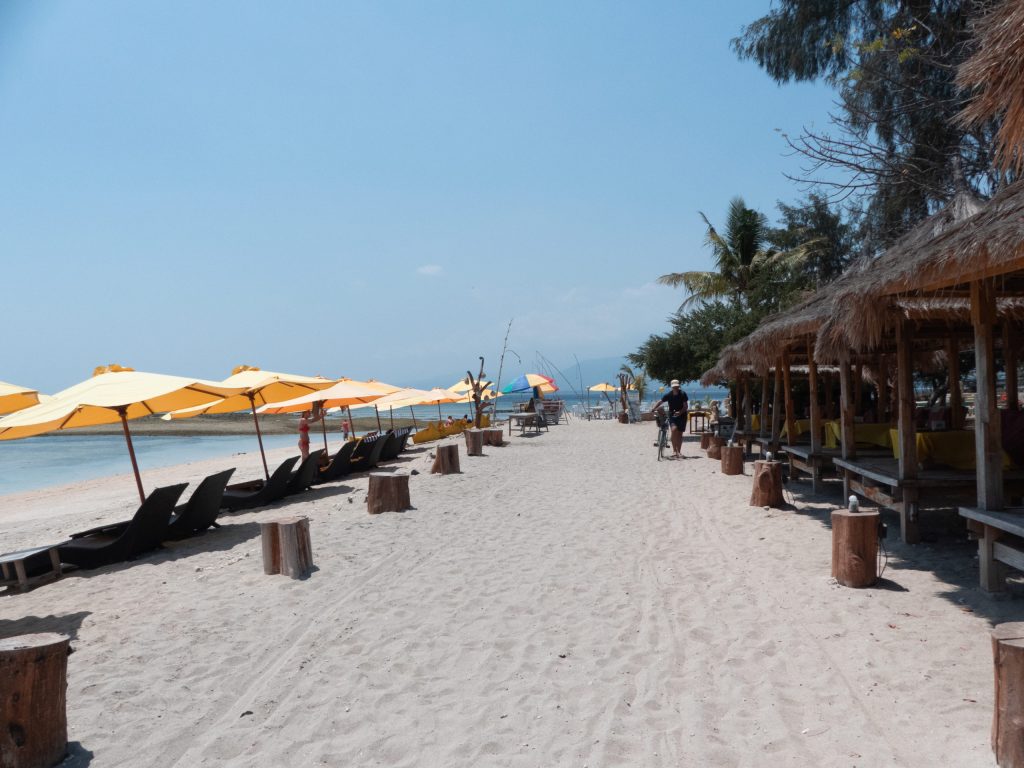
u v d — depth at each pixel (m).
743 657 4.62
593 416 46.00
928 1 14.59
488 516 9.88
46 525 13.91
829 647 4.69
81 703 4.27
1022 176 4.80
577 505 10.73
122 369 9.42
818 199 23.75
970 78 4.13
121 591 6.91
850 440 9.38
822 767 3.30
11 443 45.62
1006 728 3.11
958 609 5.30
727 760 3.41
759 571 6.63
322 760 3.56
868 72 14.70
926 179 15.22
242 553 8.30
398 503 10.20
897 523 8.58
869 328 6.65
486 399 31.42
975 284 5.66
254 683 4.50
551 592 6.24
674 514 9.79
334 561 7.41
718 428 20.59
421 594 6.27
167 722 4.01
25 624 6.04
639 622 5.40
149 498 8.38
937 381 18.91
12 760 3.43
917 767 3.24
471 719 3.94
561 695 4.20
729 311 23.28
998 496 5.60
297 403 16.56
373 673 4.59
